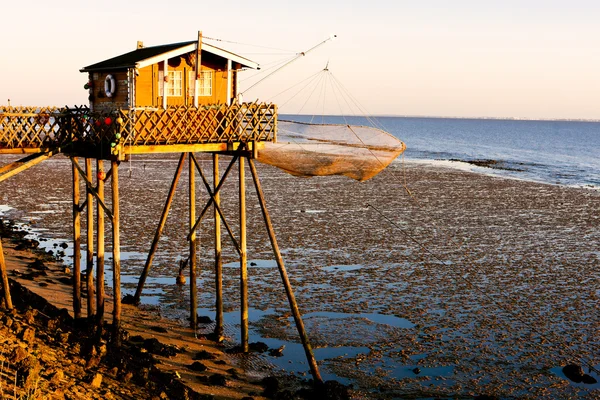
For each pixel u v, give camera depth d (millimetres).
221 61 20547
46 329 17516
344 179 64000
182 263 27047
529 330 22500
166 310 23719
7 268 26688
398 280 28094
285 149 23766
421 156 104625
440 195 53625
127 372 15516
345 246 34188
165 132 18672
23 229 37125
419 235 37250
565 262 31438
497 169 80750
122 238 34906
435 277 28609
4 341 14773
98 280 18969
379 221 41375
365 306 24672
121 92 19312
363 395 17656
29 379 12648
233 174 66812
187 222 39688
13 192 51625
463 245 34844
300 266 30094
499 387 18375
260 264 30297
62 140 19125
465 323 23078
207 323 22500
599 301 25531
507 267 30406
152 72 19172
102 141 18391
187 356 19109
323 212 44438
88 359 15797
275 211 44469
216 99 20625
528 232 38500
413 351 20656
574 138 188625
